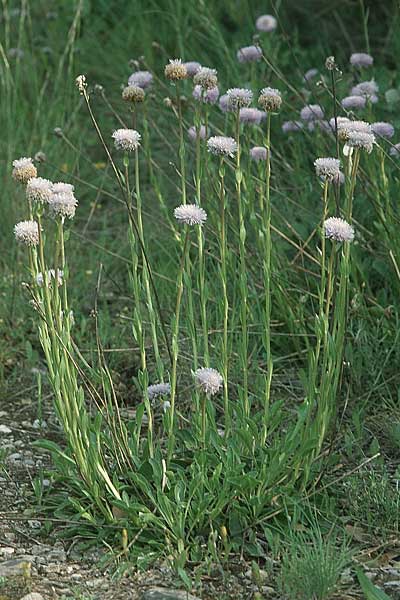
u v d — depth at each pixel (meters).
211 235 5.96
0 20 9.16
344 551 3.90
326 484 4.43
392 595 3.79
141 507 4.03
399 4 7.67
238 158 4.09
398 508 4.24
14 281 6.09
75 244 6.81
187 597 3.70
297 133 7.15
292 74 8.38
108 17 9.48
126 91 4.30
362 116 6.41
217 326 5.62
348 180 4.24
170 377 4.62
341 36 8.75
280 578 3.79
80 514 4.11
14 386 5.56
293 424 4.72
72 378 4.07
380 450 4.84
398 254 5.49
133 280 4.26
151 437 4.27
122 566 3.90
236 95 4.11
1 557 4.02
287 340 5.66
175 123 7.72
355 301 5.27
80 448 4.11
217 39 8.24
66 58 8.93
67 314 4.08
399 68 7.70
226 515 4.13
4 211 7.05
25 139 7.87
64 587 3.82
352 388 5.23
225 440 4.29
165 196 7.21
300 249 5.35
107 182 7.72
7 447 4.93
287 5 8.88
